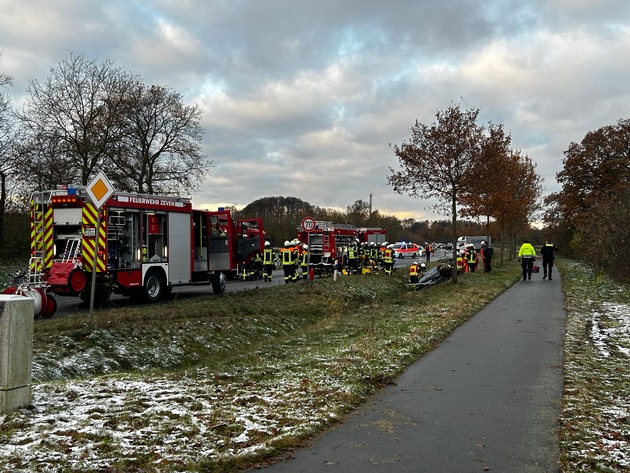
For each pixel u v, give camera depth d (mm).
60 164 33531
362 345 9938
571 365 8672
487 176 23188
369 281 23422
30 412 5832
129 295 16391
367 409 6516
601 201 28312
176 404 6375
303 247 24062
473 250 32094
